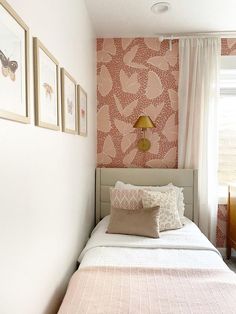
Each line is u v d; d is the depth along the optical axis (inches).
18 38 37.7
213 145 120.0
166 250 79.1
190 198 118.3
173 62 123.3
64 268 64.9
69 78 68.0
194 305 49.9
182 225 101.0
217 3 93.4
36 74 44.4
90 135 107.3
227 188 128.2
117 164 127.3
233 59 122.3
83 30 90.3
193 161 121.6
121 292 54.3
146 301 51.1
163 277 60.9
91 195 111.0
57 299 58.7
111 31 117.3
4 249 34.2
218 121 120.9
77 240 80.7
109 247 80.3
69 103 68.5
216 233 125.3
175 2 92.7
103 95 125.9
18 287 38.5
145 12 100.0
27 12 41.9
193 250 79.5
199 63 119.6
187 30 115.7
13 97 36.3
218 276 61.5
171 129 124.9
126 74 125.0
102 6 95.2
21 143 39.5
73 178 74.8
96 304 50.0
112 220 92.7
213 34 119.0
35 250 45.2
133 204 100.0
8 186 35.3
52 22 55.1
